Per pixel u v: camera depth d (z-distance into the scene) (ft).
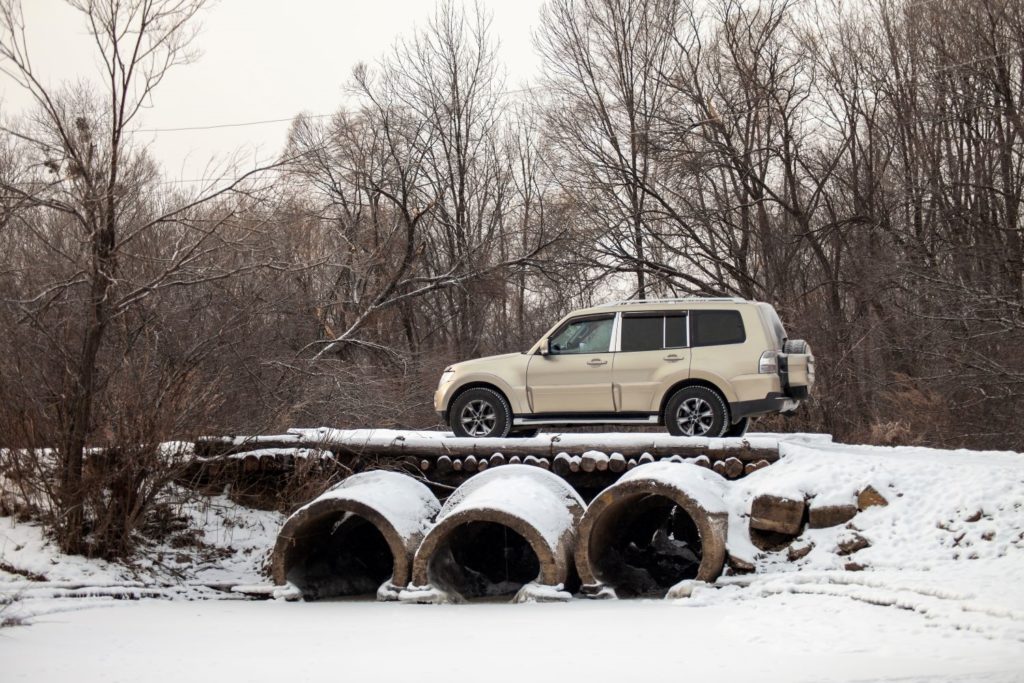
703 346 59.41
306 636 42.75
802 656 35.45
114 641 41.60
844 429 122.31
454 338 150.30
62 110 63.36
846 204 131.85
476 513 52.70
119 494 57.57
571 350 61.98
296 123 127.34
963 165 121.70
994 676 30.73
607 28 140.36
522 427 63.72
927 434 107.24
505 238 150.10
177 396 60.95
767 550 51.83
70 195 63.00
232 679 34.45
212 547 61.11
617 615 45.98
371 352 122.11
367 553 64.39
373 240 133.08
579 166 138.10
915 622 39.32
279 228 74.54
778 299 132.36
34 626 44.96
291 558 56.08
